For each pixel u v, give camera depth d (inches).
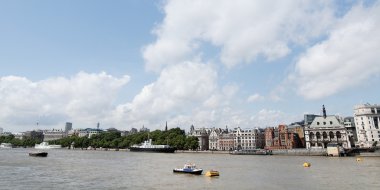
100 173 3725.4
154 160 6530.5
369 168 4387.3
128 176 3420.3
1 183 2851.9
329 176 3408.0
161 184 2822.3
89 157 7613.2
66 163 5359.3
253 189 2554.1
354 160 6545.3
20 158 6697.8
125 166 4820.4
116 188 2603.3
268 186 2704.2
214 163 5625.0
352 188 2586.1
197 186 2709.2
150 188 2605.8
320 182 2935.5
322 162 5851.4
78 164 5162.4
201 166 4872.0
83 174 3607.3
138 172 3853.3
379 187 2630.4
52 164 5054.1
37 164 4997.5
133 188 2603.3
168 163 5565.9
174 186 2709.2
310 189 2544.3
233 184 2819.9
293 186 2696.9
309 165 4872.0
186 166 3951.8
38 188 2591.0
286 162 5935.0
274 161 6274.6
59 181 2999.5
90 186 2701.8
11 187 2637.8
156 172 3853.3
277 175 3523.6
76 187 2647.6
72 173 3703.3
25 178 3201.3
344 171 3959.2
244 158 7716.5
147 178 3250.5
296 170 4136.3
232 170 4163.4
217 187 2655.0
